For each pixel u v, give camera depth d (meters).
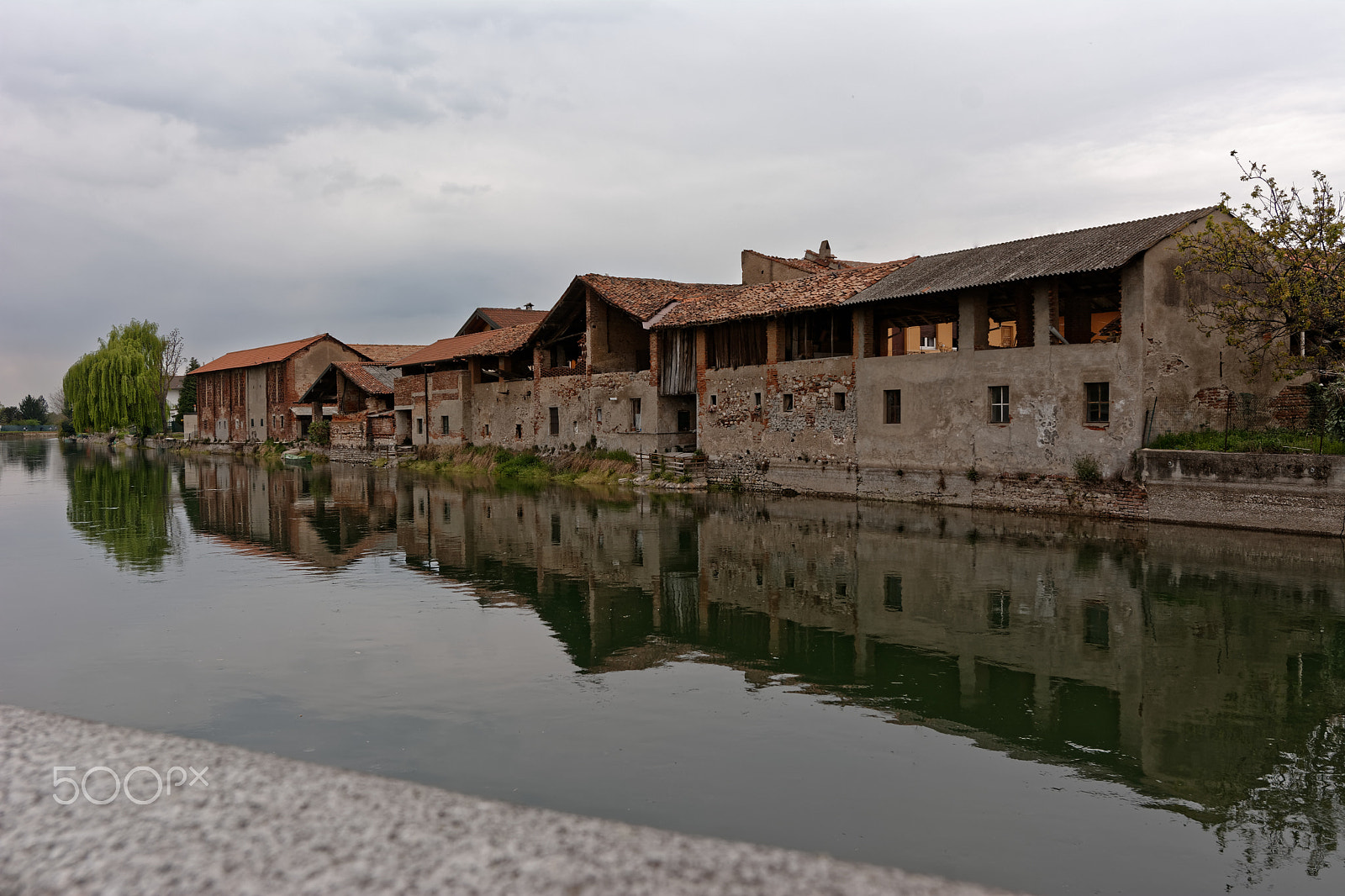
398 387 50.56
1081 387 19.55
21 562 17.34
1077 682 9.29
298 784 3.55
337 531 21.52
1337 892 5.32
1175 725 8.10
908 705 8.70
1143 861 5.70
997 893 2.68
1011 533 18.09
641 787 6.78
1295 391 20.50
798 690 9.18
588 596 13.74
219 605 13.30
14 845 3.00
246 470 46.44
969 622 11.71
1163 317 18.86
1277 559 14.71
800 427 26.55
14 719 4.48
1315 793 6.70
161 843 2.99
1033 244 22.73
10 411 156.50
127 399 72.12
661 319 32.16
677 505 25.22
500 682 9.51
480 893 2.62
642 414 32.72
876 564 15.53
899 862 5.63
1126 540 16.73
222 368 71.56
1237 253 17.83
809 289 27.23
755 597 13.47
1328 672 9.45
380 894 2.62
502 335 44.44
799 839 5.93
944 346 35.09
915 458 23.17
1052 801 6.57
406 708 8.66
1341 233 17.14
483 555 17.67
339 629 11.83
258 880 2.72
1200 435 18.73
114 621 12.32
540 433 39.12
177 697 9.01
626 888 2.66
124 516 25.14
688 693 9.12
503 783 6.84
